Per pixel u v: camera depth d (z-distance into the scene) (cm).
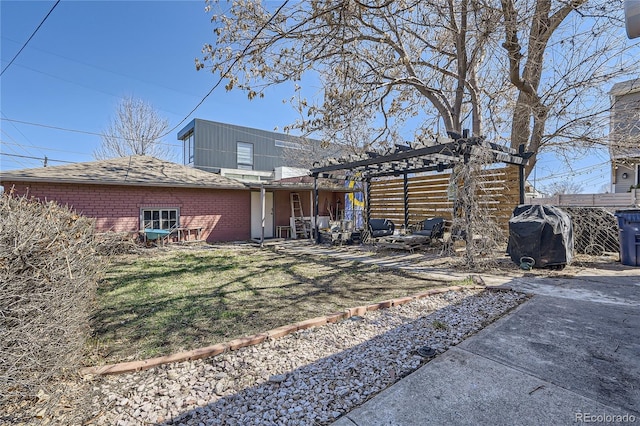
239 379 228
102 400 205
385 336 294
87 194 890
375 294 436
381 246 900
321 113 740
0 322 177
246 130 1905
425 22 659
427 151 638
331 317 338
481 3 542
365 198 1186
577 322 308
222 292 466
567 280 473
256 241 1143
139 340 298
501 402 189
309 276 564
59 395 202
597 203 1010
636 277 485
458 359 243
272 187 1130
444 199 902
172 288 491
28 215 234
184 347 281
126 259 761
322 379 224
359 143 1270
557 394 194
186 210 1069
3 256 180
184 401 203
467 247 603
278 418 183
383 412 184
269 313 369
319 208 1413
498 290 430
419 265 640
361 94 724
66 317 220
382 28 781
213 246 1006
